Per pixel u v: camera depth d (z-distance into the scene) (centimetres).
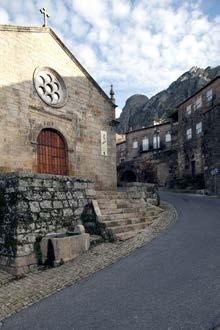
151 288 568
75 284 647
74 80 1631
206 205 1678
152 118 6316
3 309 562
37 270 791
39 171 1416
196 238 912
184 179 3186
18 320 504
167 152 3684
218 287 541
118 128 7525
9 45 1341
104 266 745
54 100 1520
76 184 1045
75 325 459
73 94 1612
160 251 810
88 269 739
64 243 823
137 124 6631
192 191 2745
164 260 730
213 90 2939
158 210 1399
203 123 2989
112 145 1803
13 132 1298
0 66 1291
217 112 2484
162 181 3650
